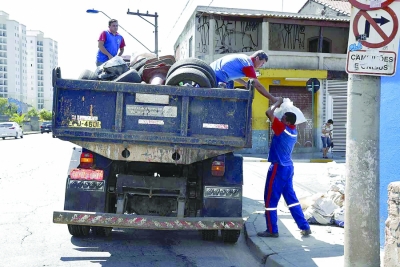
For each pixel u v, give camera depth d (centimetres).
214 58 2333
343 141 2289
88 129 547
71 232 629
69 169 586
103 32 955
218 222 559
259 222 731
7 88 13000
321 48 2422
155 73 636
